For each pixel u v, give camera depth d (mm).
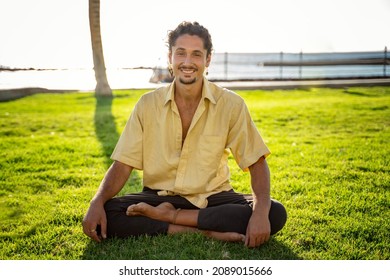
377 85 16578
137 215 3232
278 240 3322
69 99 13930
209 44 3287
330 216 3799
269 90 16047
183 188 3326
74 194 4512
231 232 3182
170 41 3307
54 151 6621
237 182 5004
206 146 3318
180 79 3240
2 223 3754
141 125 3418
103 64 14773
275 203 3248
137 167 3434
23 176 5258
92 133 8250
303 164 5746
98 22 14578
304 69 30172
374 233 3480
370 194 4402
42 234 3512
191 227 3268
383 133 7895
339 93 14656
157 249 3102
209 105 3324
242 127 3363
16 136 8086
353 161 5805
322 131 8273
